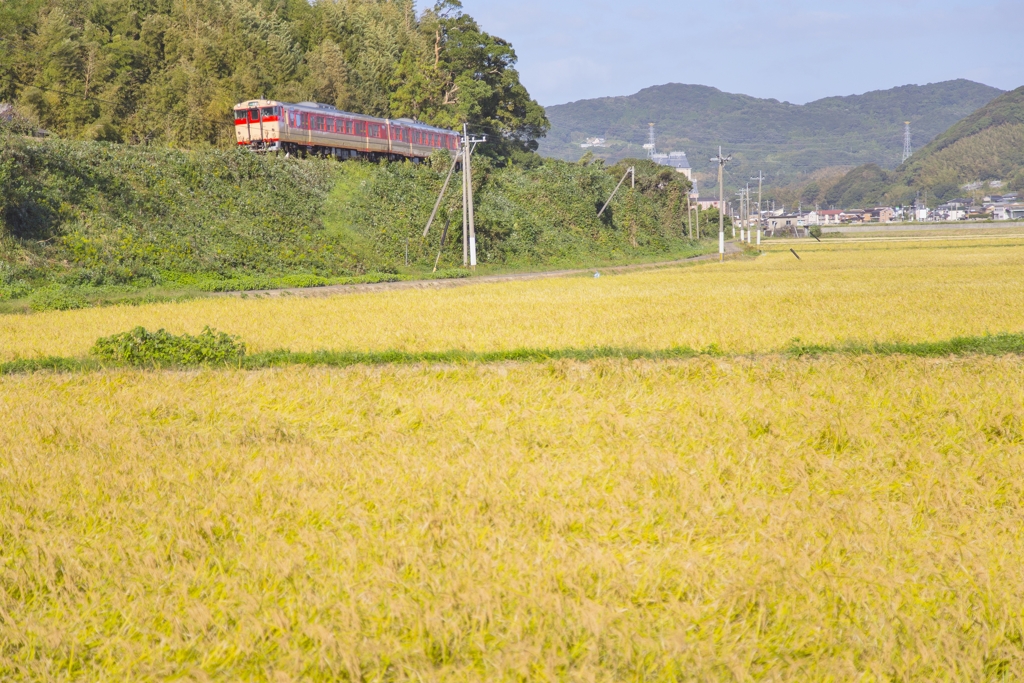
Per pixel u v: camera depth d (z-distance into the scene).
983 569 5.72
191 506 7.25
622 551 6.27
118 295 31.62
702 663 4.80
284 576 5.80
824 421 10.11
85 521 6.99
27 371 15.87
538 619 5.16
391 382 13.66
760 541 6.37
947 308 23.83
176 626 5.21
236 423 10.98
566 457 8.99
